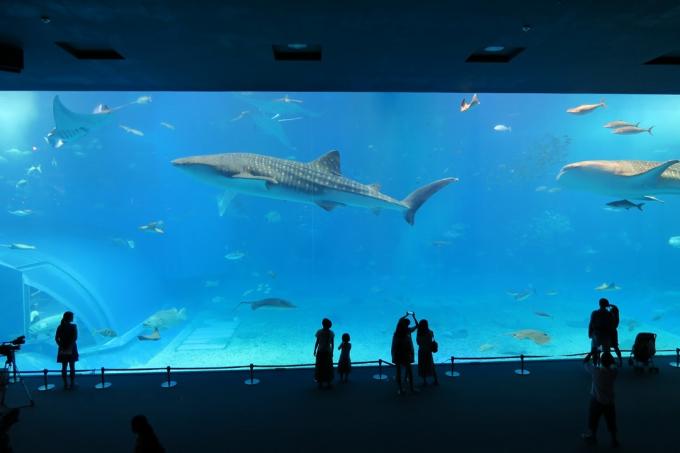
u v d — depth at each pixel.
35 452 4.86
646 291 31.20
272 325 22.69
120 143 44.53
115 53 5.80
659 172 10.55
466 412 5.82
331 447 4.92
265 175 10.73
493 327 20.97
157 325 18.00
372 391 6.60
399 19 4.64
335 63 6.05
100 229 27.25
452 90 7.61
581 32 5.07
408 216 11.45
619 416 5.61
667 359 7.81
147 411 5.94
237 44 5.29
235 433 5.29
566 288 34.97
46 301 26.69
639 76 6.88
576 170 12.03
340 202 11.27
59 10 4.36
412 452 4.79
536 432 5.23
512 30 4.99
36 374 7.37
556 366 7.55
